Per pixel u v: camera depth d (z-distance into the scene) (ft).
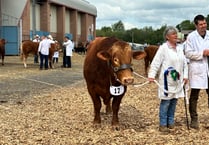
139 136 25.81
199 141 24.53
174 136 25.72
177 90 26.53
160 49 26.45
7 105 37.78
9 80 61.16
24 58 90.79
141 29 229.86
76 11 232.73
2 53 95.20
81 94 45.21
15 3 147.54
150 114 33.30
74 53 171.01
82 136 26.04
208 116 32.01
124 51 24.98
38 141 24.97
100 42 28.07
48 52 85.05
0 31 146.92
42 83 57.47
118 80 25.22
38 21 182.39
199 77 26.76
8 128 28.30
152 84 54.08
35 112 34.40
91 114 33.42
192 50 26.61
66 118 31.89
